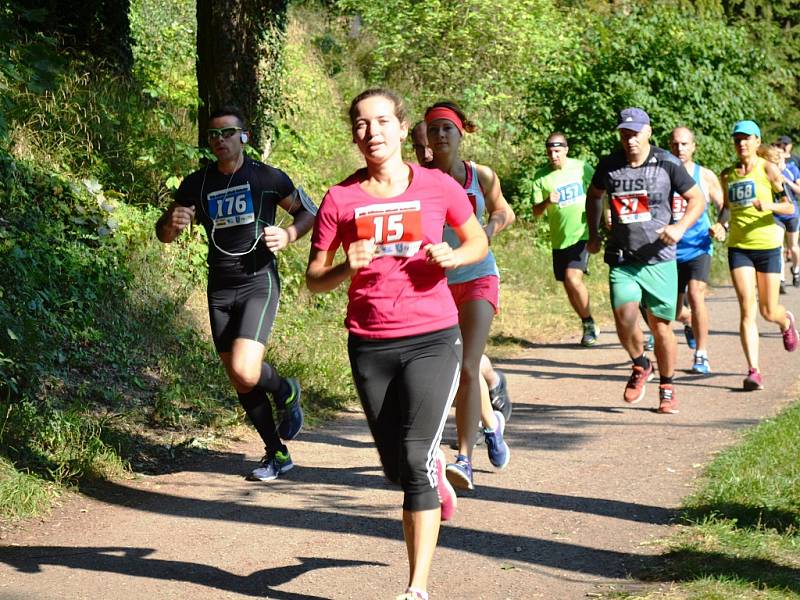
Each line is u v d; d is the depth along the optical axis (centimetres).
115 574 592
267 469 801
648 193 951
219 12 1252
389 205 511
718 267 2105
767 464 766
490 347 1401
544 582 572
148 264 1141
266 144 1455
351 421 1011
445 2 2606
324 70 2552
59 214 1090
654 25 2122
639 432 936
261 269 763
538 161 2080
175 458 854
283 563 612
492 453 774
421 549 495
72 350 959
